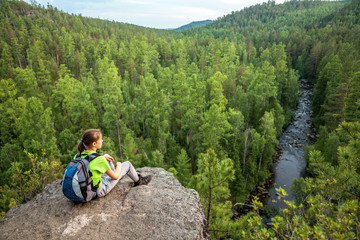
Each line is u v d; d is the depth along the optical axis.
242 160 39.62
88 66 109.38
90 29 162.50
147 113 52.94
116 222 3.70
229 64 94.69
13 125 43.97
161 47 120.94
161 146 42.84
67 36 120.62
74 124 53.12
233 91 58.31
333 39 114.81
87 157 3.83
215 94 40.16
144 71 93.88
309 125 58.34
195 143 42.06
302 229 3.81
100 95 59.94
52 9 189.88
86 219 3.74
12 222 3.87
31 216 3.96
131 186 4.70
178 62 94.62
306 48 120.69
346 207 4.76
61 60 111.31
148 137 50.38
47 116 36.75
